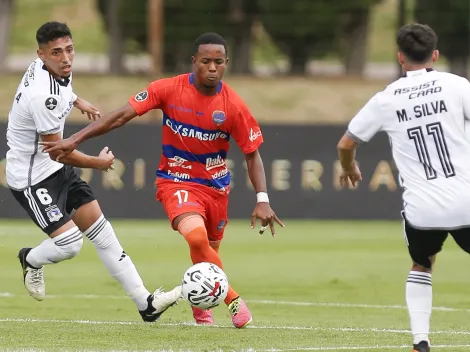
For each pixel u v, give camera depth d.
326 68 161.75
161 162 28.22
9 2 111.56
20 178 28.58
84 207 28.89
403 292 40.19
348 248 56.19
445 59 120.44
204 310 29.47
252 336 26.84
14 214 68.06
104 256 29.00
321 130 69.44
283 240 59.84
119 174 68.62
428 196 22.89
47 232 28.64
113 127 27.02
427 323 23.64
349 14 112.50
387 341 26.33
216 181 27.94
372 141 69.50
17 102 28.19
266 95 100.50
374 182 69.69
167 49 106.69
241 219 69.75
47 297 37.31
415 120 23.08
